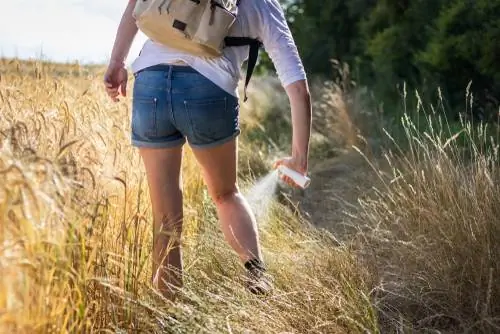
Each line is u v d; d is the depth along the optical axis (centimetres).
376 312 310
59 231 235
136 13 298
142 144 311
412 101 750
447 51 664
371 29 839
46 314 225
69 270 244
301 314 298
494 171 375
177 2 289
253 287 317
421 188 404
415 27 763
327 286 330
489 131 550
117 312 272
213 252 367
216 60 298
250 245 328
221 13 290
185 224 390
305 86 311
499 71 618
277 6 313
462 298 320
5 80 414
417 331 298
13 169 221
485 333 289
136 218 297
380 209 438
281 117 866
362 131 709
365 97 801
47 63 455
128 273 284
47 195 221
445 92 687
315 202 565
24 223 215
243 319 291
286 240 414
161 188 312
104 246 287
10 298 207
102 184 299
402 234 387
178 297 304
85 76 485
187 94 298
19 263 207
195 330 274
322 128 783
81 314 244
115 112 448
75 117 366
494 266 320
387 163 575
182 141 314
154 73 302
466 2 652
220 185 327
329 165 669
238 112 315
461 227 342
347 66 836
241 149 674
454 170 398
